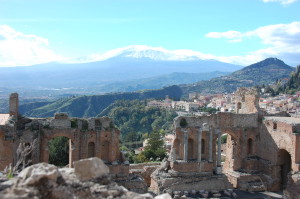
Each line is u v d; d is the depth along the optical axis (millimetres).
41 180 20281
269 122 74312
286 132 69625
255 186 70000
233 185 72438
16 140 57531
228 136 78000
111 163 64062
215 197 64688
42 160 59969
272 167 72562
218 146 71188
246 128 75750
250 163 75562
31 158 58812
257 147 77438
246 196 66250
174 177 66500
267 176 72250
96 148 63625
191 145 72125
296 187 64250
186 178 66688
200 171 69375
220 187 68812
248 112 80312
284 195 66062
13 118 57125
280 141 71188
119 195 22344
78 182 22031
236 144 75188
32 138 59188
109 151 64812
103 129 64062
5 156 54656
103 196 21875
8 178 22812
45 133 60000
